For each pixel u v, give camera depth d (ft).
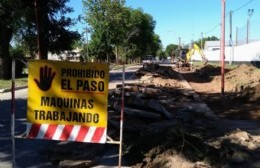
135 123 39.42
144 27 353.72
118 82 111.04
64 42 143.84
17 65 136.36
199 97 70.03
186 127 39.58
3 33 122.72
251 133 40.88
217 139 35.32
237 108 58.18
